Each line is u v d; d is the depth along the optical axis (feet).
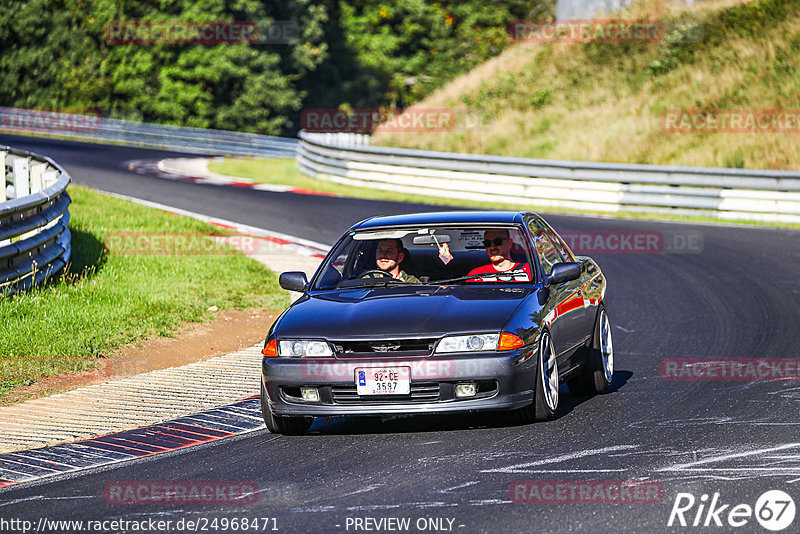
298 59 541.75
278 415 61.41
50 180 138.00
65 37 539.70
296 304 67.31
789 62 285.64
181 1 523.29
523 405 60.49
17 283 100.73
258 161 353.92
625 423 62.90
